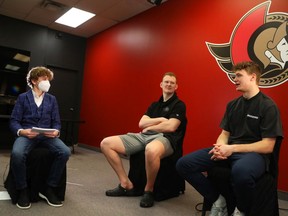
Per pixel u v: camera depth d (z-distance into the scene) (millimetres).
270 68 2838
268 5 2912
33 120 2232
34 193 2051
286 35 2734
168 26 4184
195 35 3713
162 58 4227
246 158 1616
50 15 5332
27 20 5672
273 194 1622
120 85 5168
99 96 5785
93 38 6254
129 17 5098
